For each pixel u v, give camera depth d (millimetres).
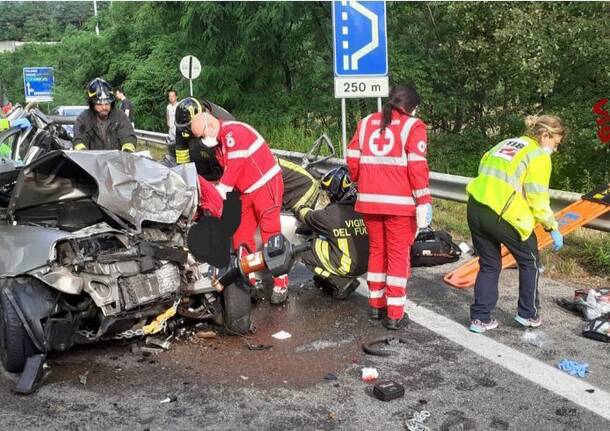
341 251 5770
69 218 4902
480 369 4469
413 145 4934
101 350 4859
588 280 6363
